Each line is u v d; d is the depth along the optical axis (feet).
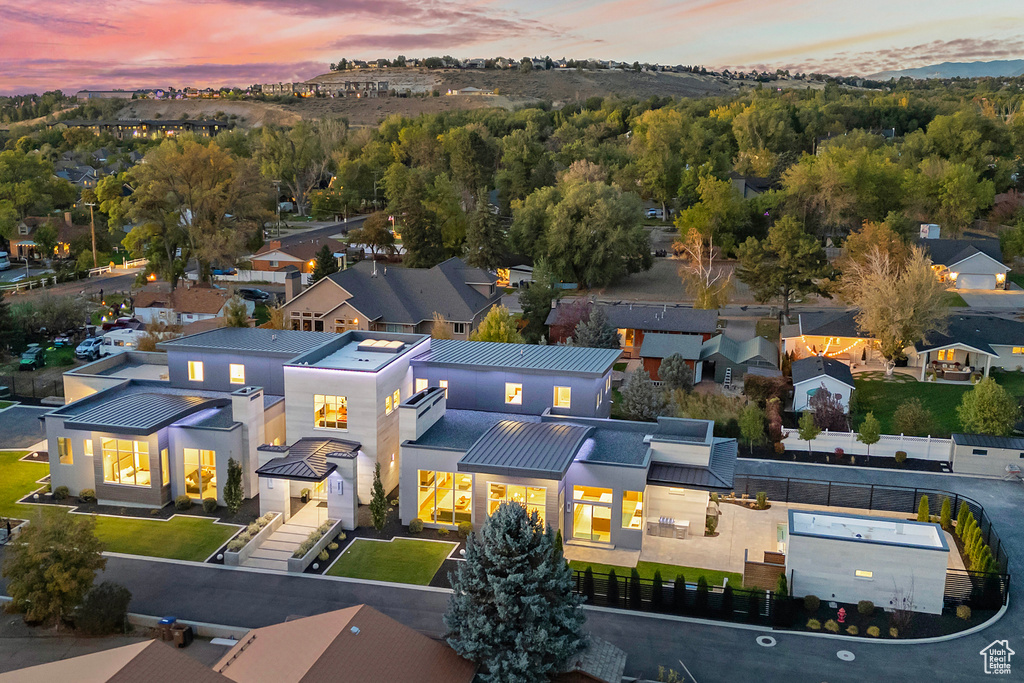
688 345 236.84
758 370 223.51
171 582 125.18
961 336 234.79
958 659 106.32
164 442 150.30
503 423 151.23
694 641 110.52
